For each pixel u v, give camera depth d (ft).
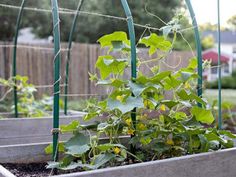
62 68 16.65
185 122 4.73
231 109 13.42
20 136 7.50
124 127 4.82
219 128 5.65
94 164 3.96
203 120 4.75
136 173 3.52
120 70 4.87
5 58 15.93
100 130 4.72
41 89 16.52
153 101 4.46
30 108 10.74
